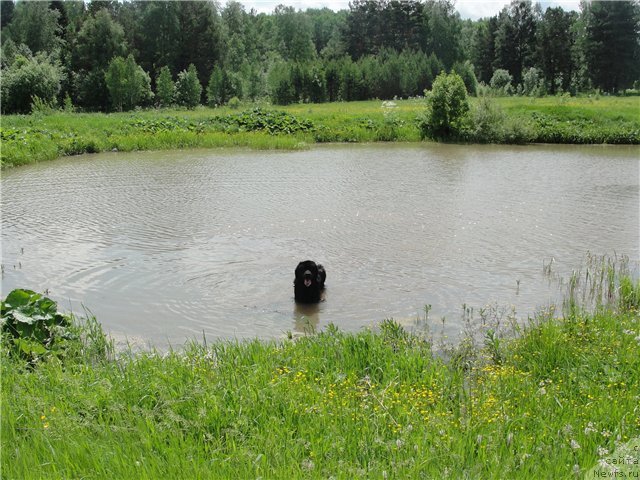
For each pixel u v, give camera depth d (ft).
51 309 26.25
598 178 75.25
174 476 13.56
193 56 313.53
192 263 39.19
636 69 299.99
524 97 253.24
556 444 15.31
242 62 351.25
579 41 311.88
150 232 47.39
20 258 40.50
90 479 13.80
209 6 319.06
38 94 194.08
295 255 41.04
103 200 60.59
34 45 291.38
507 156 98.73
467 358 24.29
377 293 33.63
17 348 23.68
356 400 18.75
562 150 108.47
